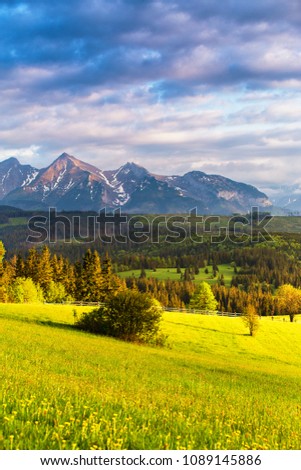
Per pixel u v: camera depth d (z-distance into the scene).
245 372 43.31
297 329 94.44
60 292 128.00
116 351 45.00
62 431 10.04
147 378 27.91
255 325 82.81
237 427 13.94
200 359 51.28
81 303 105.81
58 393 14.81
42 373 21.50
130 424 11.36
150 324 61.69
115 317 61.34
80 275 127.31
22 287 114.44
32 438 9.38
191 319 91.75
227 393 25.64
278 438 12.89
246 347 73.44
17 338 41.75
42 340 43.56
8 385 14.72
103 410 12.98
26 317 69.31
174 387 25.39
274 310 181.88
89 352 39.69
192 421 13.23
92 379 22.83
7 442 8.87
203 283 138.50
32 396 12.75
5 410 11.35
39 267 129.75
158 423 12.41
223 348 70.00
